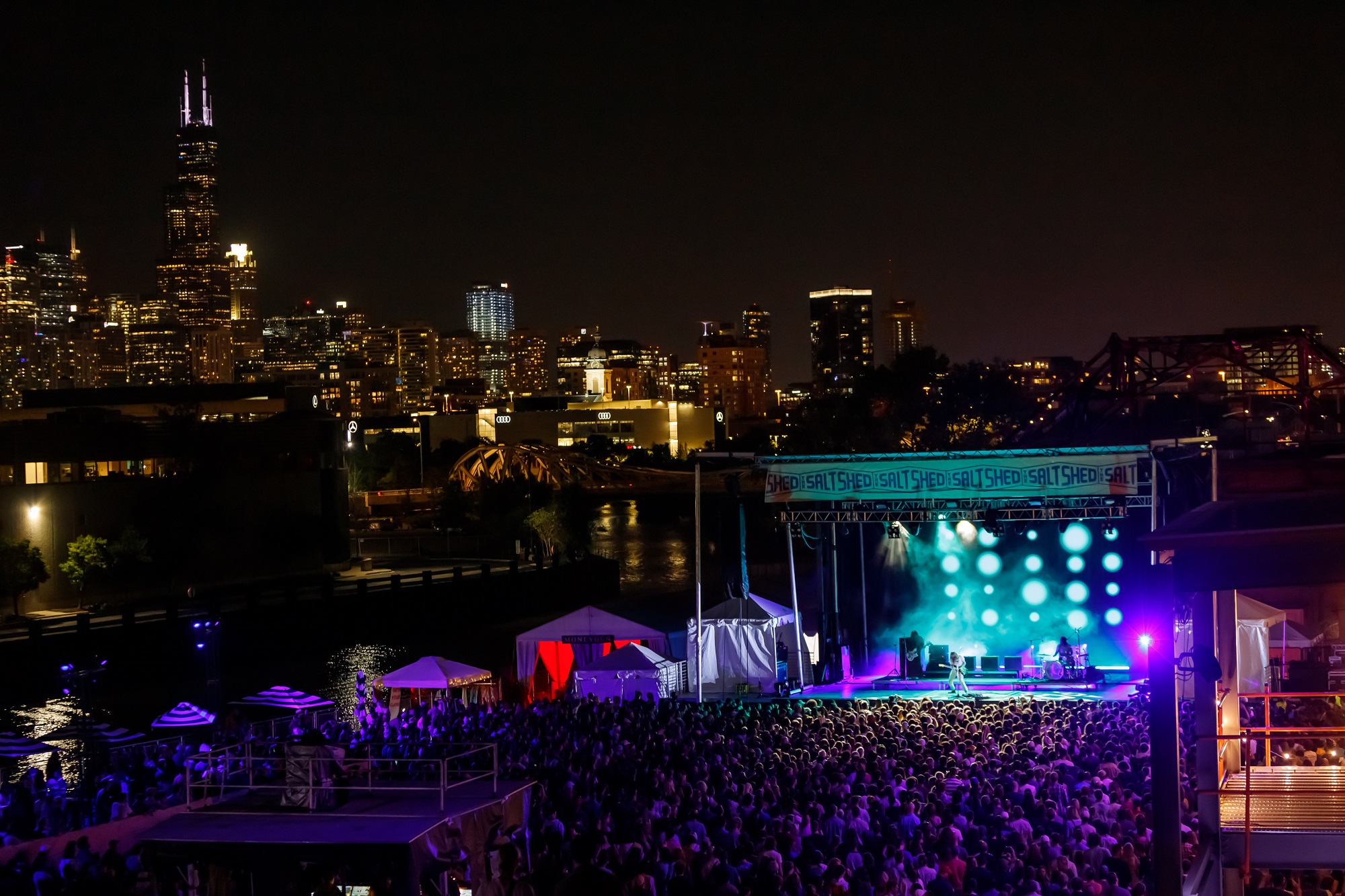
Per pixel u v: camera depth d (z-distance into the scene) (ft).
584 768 74.74
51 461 271.69
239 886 50.67
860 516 131.64
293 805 54.03
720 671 136.98
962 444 294.66
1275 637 113.19
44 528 248.93
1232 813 33.14
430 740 88.79
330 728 105.70
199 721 115.14
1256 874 40.55
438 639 258.37
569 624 142.51
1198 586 28.27
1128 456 117.19
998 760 71.36
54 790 96.22
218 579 288.92
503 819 55.21
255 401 392.06
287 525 311.27
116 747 116.88
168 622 214.69
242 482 298.15
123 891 50.98
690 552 420.77
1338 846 31.30
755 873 44.45
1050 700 117.60
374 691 136.77
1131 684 130.41
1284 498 30.78
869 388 317.63
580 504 363.97
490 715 104.06
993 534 126.41
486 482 410.93
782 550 391.86
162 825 51.98
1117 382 152.35
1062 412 162.91
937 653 140.77
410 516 540.11
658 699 129.29
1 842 67.31
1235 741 38.37
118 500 265.95
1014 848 49.03
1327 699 75.56
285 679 209.56
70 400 414.00
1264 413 164.96
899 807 55.93
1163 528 29.43
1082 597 158.71
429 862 49.67
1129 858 45.27
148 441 289.12
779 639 140.26
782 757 73.26
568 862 48.96
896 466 123.03
